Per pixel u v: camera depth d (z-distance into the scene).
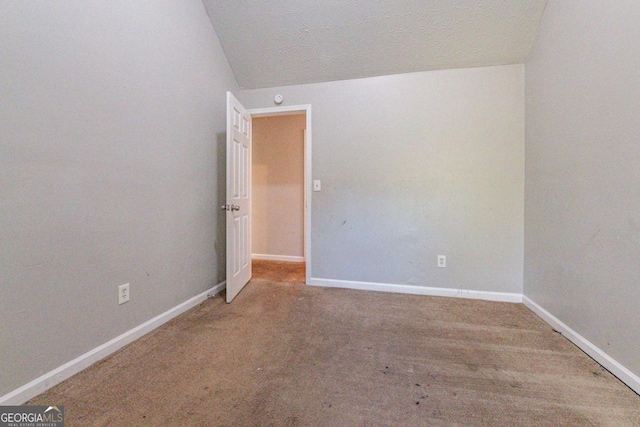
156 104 1.73
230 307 2.12
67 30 1.21
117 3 1.45
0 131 1.00
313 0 2.06
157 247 1.76
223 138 2.49
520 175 2.23
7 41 1.01
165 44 1.79
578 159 1.56
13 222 1.05
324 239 2.64
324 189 2.63
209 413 1.04
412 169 2.43
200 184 2.19
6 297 1.03
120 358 1.40
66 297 1.23
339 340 1.61
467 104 2.30
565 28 1.68
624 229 1.24
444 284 2.40
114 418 1.01
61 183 1.21
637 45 1.18
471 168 2.31
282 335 1.67
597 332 1.40
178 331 1.71
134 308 1.60
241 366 1.34
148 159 1.67
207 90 2.26
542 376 1.28
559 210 1.74
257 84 2.70
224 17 2.24
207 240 2.30
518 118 2.22
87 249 1.32
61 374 1.21
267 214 3.94
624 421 1.00
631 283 1.21
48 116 1.15
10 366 1.04
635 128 1.19
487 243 2.30
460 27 2.07
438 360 1.41
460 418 1.02
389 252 2.51
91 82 1.32
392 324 1.83
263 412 1.04
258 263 3.70
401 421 1.00
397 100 2.43
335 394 1.15
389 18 2.09
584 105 1.51
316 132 2.62
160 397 1.12
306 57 2.42
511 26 2.01
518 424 0.99
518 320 1.90
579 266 1.54
